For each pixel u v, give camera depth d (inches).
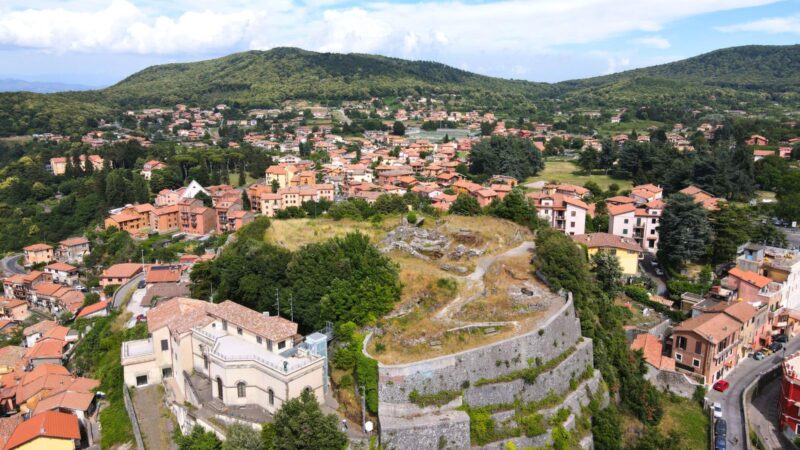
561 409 2650.1
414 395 2397.9
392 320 2834.6
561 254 3351.4
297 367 2461.9
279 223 4694.9
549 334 2775.6
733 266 4692.4
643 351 3686.0
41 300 6323.8
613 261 4168.3
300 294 3009.4
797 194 6181.1
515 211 4333.2
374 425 2374.5
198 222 7696.9
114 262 6663.4
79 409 3193.9
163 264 5920.3
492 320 2856.8
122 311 4365.2
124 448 2726.4
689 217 4677.7
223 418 2506.2
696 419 3294.8
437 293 3080.7
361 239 3233.3
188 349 2938.0
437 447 2316.7
